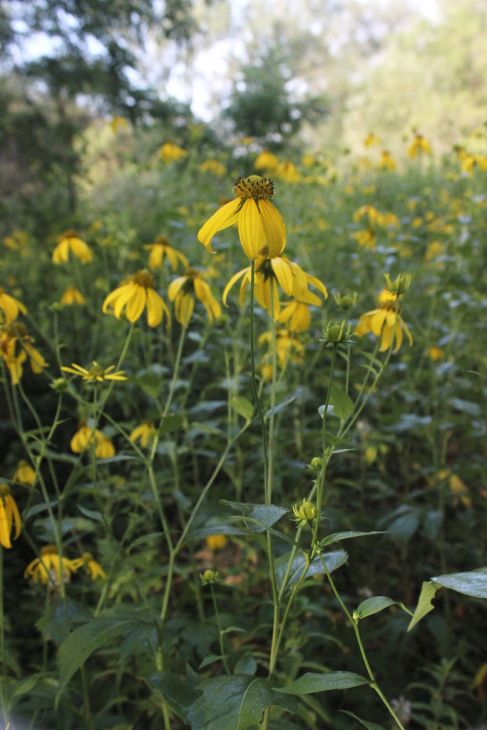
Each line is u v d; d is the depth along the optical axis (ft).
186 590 8.64
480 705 8.27
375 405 11.16
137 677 6.70
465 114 52.75
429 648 9.08
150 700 7.18
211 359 11.93
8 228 30.50
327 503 10.35
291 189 17.16
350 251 16.37
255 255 4.73
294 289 5.80
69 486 6.68
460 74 74.38
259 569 8.59
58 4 33.30
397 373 13.25
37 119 34.58
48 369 13.46
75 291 13.23
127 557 7.53
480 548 9.96
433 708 7.40
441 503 9.57
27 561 10.84
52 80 35.55
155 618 6.07
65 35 34.42
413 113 68.59
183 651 7.02
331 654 8.50
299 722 7.39
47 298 17.60
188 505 7.99
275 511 4.40
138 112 36.40
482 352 12.45
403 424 9.76
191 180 20.42
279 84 42.45
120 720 6.75
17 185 37.47
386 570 10.24
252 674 4.65
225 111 41.47
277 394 8.17
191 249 14.42
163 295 12.36
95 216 26.76
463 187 19.99
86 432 8.64
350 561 9.66
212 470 12.12
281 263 5.84
